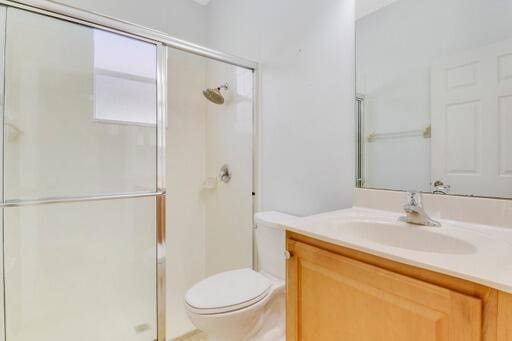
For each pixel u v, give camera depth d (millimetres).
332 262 839
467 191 990
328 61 1407
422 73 1099
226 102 2062
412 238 952
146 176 1821
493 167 932
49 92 1578
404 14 1146
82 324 1671
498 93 919
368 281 750
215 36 2254
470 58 977
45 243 1579
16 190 1505
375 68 1233
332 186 1394
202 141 2268
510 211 895
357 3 1291
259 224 1543
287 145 1629
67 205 1638
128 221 1816
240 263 1951
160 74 1738
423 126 1099
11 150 1488
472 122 977
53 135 1598
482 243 781
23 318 1521
